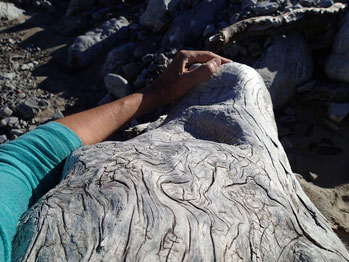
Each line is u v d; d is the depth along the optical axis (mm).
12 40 4363
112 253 838
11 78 3738
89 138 1491
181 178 1085
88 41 3912
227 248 921
